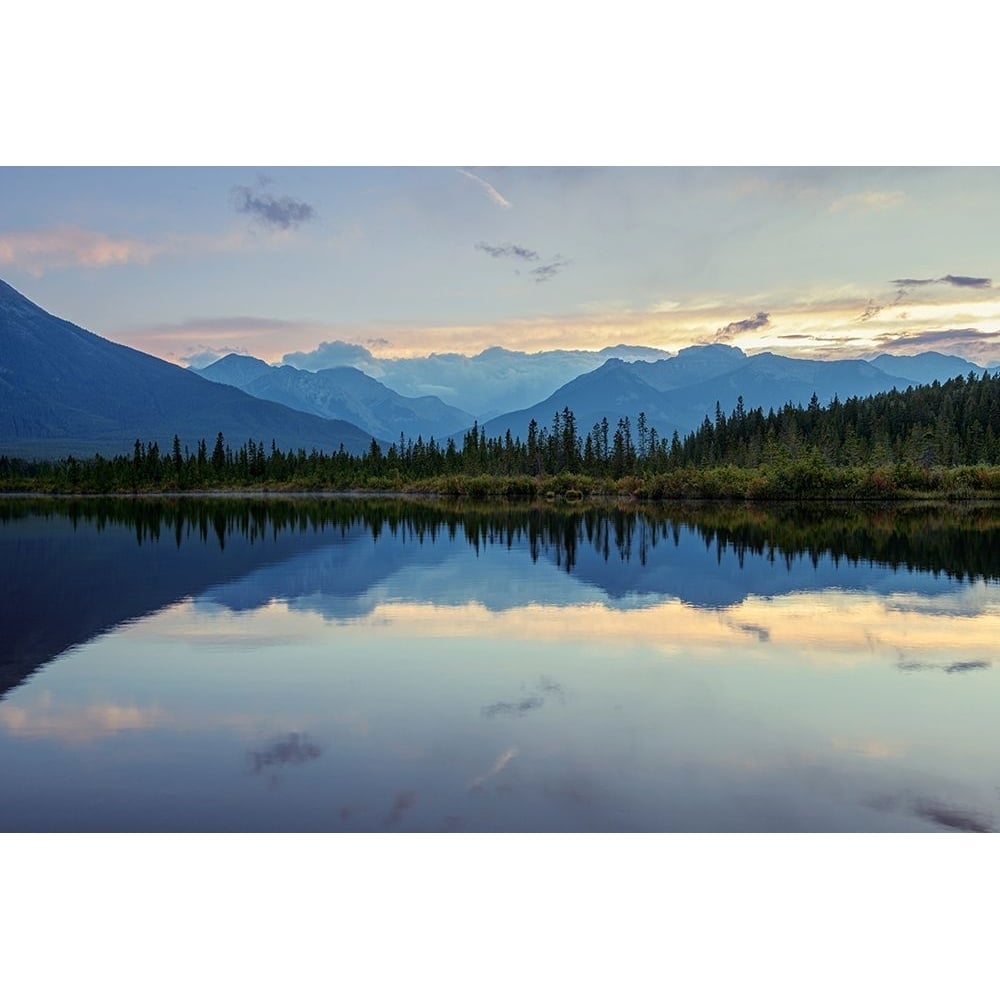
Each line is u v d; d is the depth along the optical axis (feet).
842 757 35.94
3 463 559.38
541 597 75.87
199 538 136.36
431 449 489.67
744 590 79.71
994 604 72.08
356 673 49.44
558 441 441.68
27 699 44.39
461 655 53.88
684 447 518.78
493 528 158.10
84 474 487.61
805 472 289.33
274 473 504.02
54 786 32.96
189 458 520.42
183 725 40.01
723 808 31.04
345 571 93.09
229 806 31.07
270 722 40.45
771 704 43.34
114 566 97.96
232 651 55.01
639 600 74.23
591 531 149.28
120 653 54.44
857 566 97.14
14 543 127.95
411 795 31.94
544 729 39.37
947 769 34.65
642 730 39.22
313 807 31.01
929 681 47.80
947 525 160.66
